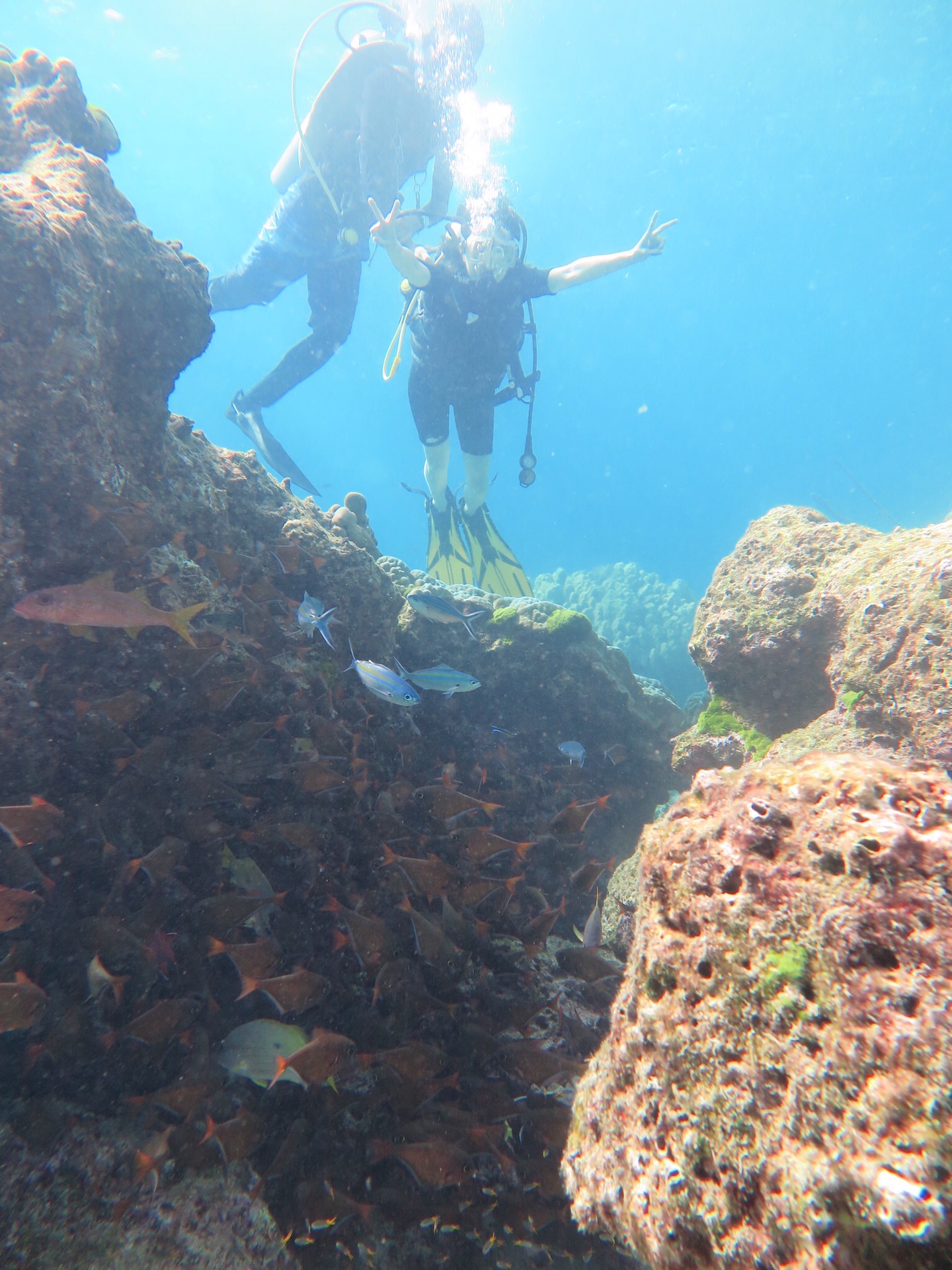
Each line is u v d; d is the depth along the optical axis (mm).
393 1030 2781
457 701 5863
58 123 4152
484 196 8398
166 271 3820
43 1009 2473
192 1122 2514
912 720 3164
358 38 9625
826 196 57969
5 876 2818
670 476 107812
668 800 5891
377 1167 2570
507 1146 2500
